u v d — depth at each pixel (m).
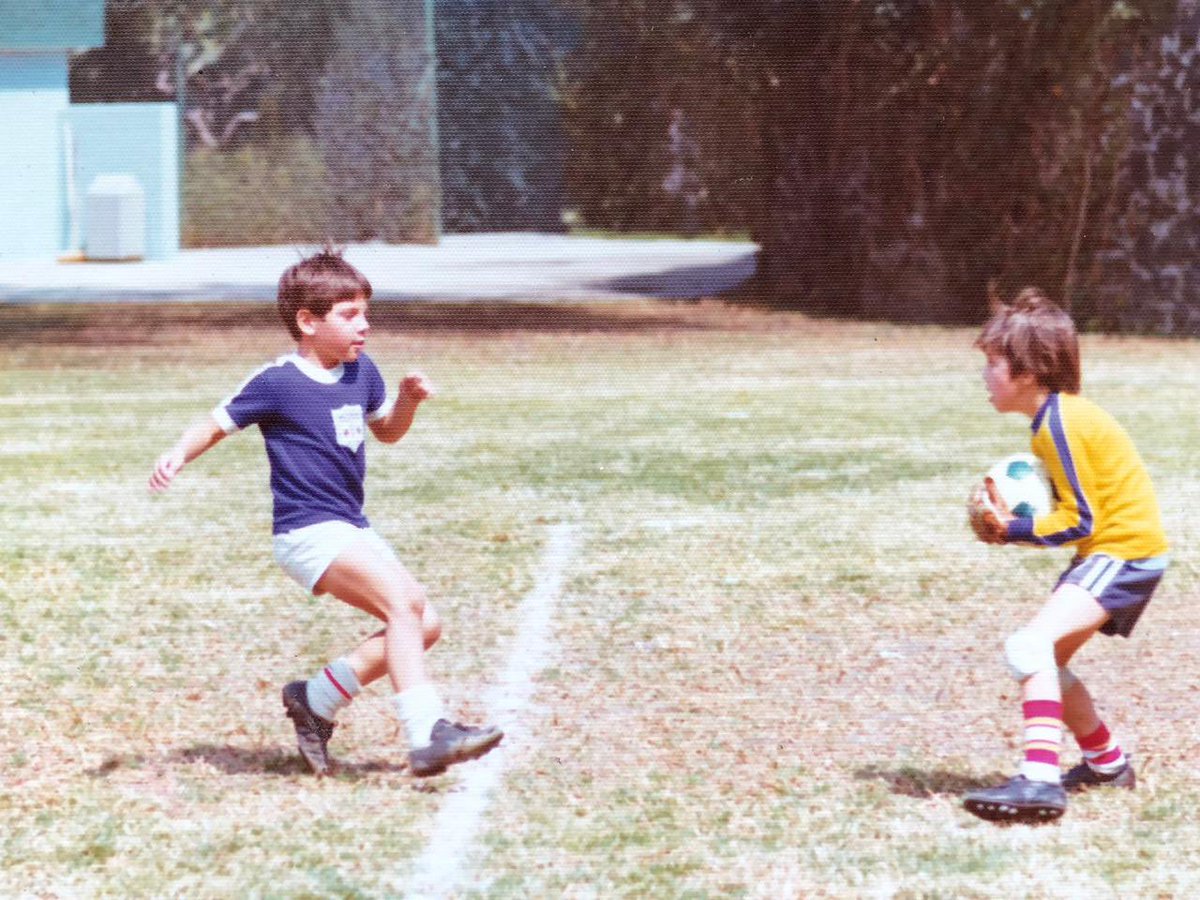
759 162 57.81
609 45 60.03
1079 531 11.26
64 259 70.31
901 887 9.94
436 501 23.86
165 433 30.75
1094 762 11.80
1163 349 46.00
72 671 15.06
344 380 12.12
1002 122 51.28
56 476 26.14
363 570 11.66
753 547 20.70
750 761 12.48
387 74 72.12
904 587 18.59
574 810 11.34
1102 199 50.50
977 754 12.66
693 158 60.78
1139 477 11.45
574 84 64.88
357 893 9.87
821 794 11.68
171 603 17.84
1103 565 11.36
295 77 72.12
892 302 53.47
